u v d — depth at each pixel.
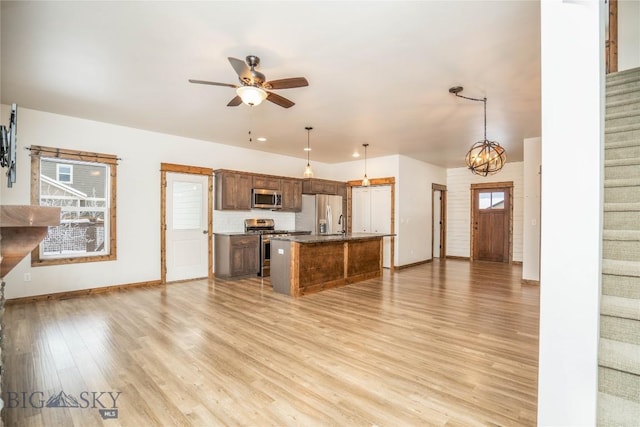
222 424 1.93
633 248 1.84
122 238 5.29
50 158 4.67
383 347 3.01
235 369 2.58
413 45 2.79
